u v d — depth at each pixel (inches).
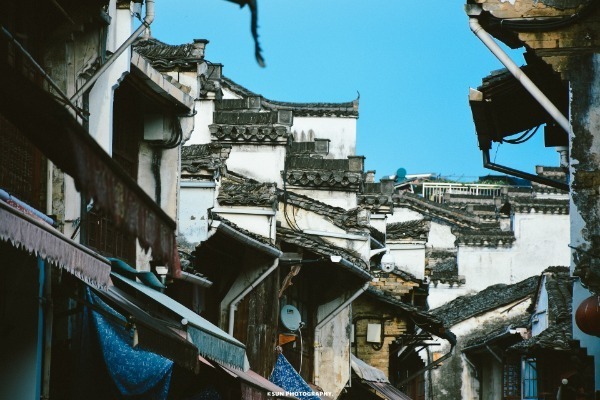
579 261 628.4
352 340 1330.0
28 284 512.7
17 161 520.4
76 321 558.6
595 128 634.8
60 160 312.5
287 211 1119.0
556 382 1290.6
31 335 510.9
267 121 1196.5
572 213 633.6
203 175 808.9
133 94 707.4
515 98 730.8
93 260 468.4
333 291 1139.3
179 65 848.3
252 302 946.7
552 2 643.5
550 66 641.6
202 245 843.4
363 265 1114.1
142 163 728.3
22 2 544.7
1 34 470.9
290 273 1011.9
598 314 589.6
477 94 727.7
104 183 314.2
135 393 568.1
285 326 1032.2
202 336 606.9
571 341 649.6
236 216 926.4
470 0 645.9
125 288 640.4
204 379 717.3
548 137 762.8
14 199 488.4
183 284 800.9
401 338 1341.0
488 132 763.4
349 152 1834.4
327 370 1157.7
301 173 1291.8
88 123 600.1
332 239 1115.3
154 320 551.2
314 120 1834.4
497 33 654.5
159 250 347.3
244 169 1181.1
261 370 960.3
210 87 1196.5
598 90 636.1
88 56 591.2
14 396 507.5
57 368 542.9
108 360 547.2
